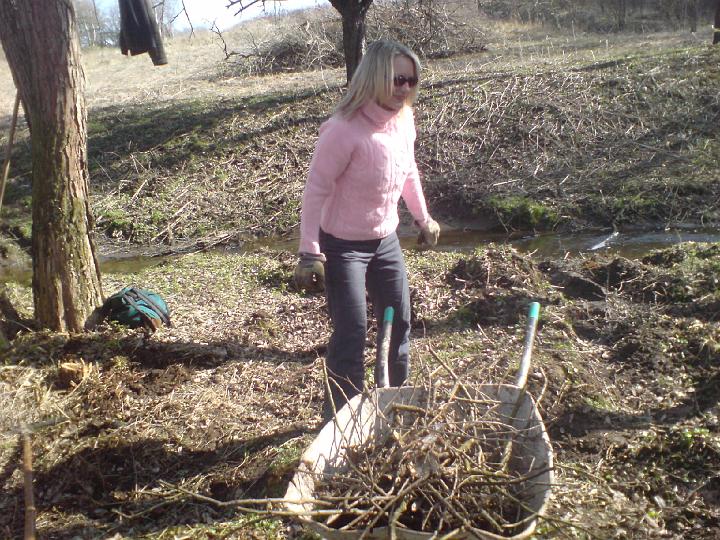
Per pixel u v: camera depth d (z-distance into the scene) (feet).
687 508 11.77
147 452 14.03
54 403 15.96
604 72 44.27
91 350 18.13
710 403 14.06
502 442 9.91
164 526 12.27
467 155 38.52
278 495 12.45
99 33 102.47
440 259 24.56
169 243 34.65
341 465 9.71
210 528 11.89
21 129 49.83
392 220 12.17
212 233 35.14
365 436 10.14
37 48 18.49
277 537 11.54
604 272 20.80
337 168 11.31
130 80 69.21
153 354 17.79
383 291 12.51
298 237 34.60
